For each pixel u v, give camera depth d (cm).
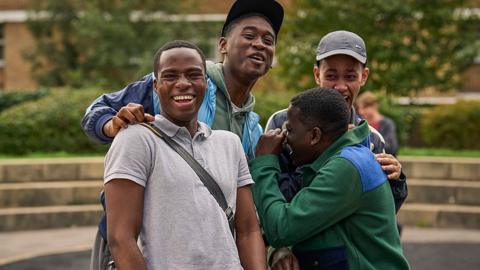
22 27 2547
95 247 360
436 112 1441
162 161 312
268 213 353
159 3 2130
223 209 321
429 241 975
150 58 1953
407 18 1692
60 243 952
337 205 346
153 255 308
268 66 388
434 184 1114
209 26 2172
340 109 360
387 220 355
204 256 307
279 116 411
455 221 1067
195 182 314
